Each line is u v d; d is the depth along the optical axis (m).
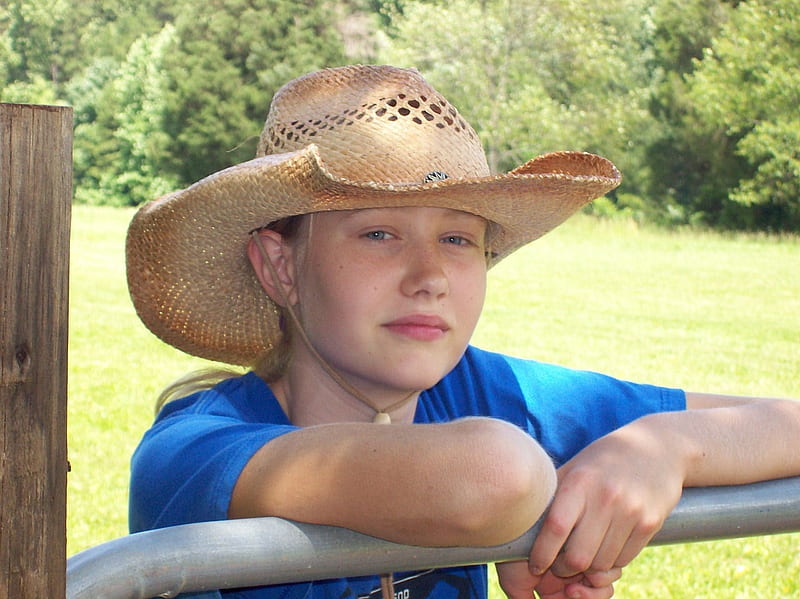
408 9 31.94
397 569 0.90
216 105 32.81
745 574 3.93
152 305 1.59
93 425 6.56
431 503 0.88
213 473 0.99
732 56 28.73
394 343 1.29
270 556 0.82
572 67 30.73
